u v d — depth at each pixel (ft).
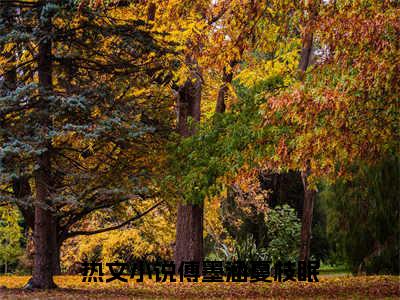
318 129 34.91
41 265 47.26
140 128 45.16
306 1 36.35
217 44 45.85
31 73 48.57
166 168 48.78
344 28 33.68
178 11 47.14
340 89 33.60
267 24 43.83
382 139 37.86
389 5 34.01
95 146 50.26
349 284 51.11
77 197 45.83
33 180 58.29
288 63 56.70
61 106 41.78
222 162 42.86
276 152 39.37
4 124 44.50
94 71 48.47
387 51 31.50
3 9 43.16
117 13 49.08
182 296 43.01
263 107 36.68
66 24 44.78
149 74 51.96
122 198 49.83
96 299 39.88
